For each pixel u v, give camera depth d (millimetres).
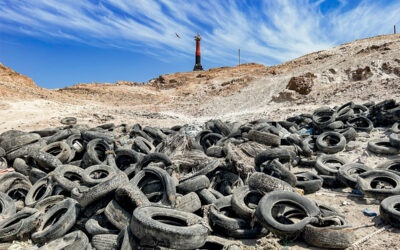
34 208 7801
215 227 6668
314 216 6320
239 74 75625
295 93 36500
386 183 9195
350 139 13672
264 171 9375
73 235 6309
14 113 29531
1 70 51375
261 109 36188
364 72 35250
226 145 11492
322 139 13375
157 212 6117
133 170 10148
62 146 12250
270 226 6035
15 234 6848
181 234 5203
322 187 9742
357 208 7945
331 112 18469
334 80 37938
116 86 72000
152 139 16797
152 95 64375
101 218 6988
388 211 6695
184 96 61188
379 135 14211
